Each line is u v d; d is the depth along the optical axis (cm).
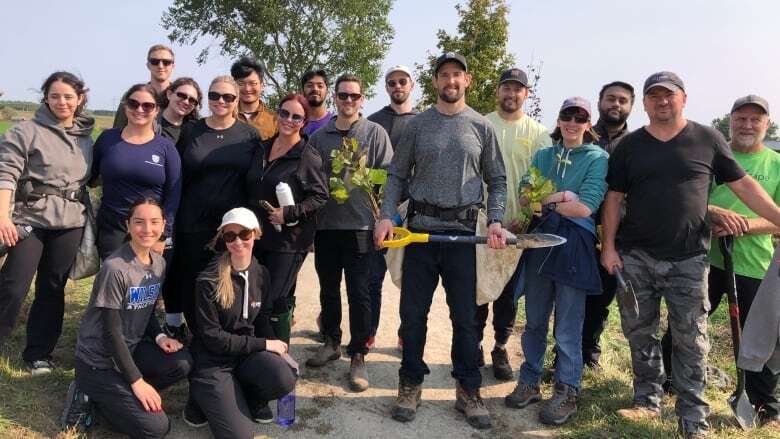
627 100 405
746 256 369
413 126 352
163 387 328
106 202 369
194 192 377
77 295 527
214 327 317
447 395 394
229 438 306
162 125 424
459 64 335
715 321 568
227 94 369
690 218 323
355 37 2836
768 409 363
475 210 346
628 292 343
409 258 357
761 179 370
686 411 339
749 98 368
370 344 458
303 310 541
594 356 431
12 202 353
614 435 342
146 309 327
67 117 364
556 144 373
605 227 356
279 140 376
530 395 377
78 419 312
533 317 369
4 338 364
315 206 366
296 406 365
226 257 327
